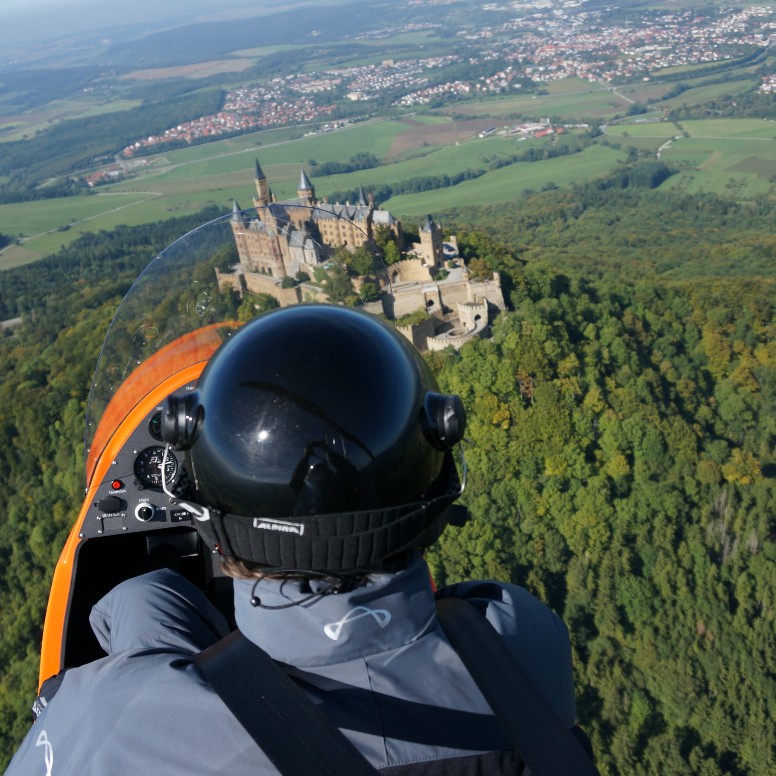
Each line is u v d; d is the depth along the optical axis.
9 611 57.62
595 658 71.81
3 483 60.94
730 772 66.50
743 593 75.75
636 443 84.19
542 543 77.75
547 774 1.86
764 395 102.56
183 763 1.91
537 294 98.88
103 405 4.82
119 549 4.92
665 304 112.88
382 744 1.92
